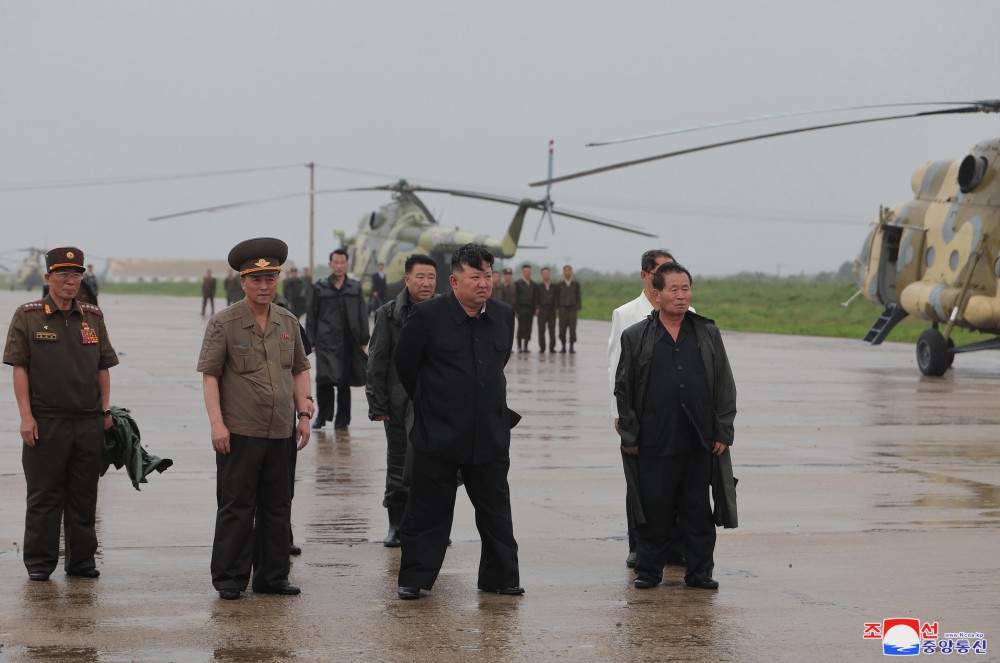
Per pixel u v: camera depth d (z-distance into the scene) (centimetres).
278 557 658
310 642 565
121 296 8781
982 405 1677
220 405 663
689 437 678
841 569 723
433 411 659
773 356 2727
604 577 705
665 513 679
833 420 1495
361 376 1338
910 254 2298
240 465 653
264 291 666
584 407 1619
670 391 679
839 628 595
